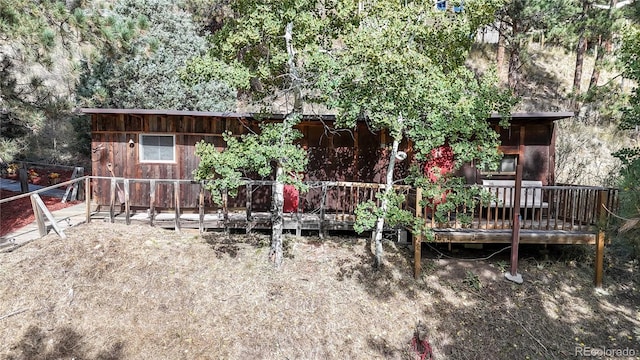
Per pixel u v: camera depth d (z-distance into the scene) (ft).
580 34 46.73
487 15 26.61
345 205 33.96
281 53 23.95
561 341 23.70
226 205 30.09
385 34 22.11
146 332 21.21
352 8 23.66
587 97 40.83
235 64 23.31
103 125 33.55
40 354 19.47
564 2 44.32
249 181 29.14
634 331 23.81
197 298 23.38
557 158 49.42
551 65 74.54
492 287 26.63
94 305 22.03
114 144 33.68
